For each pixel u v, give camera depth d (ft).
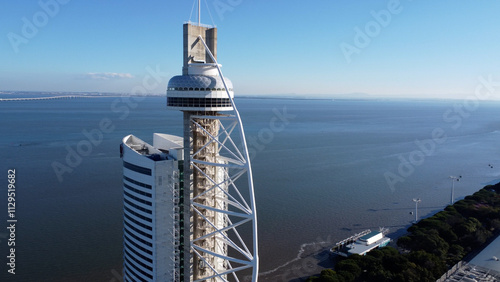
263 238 621.31
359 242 593.83
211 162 351.25
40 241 562.25
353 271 492.54
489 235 623.36
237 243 602.44
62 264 502.79
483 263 540.93
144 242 368.07
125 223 395.75
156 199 351.25
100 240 570.87
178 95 355.15
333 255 568.00
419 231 605.31
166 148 420.77
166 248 363.76
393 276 481.46
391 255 528.22
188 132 362.53
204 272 385.70
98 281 469.57
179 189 373.40
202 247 382.22
